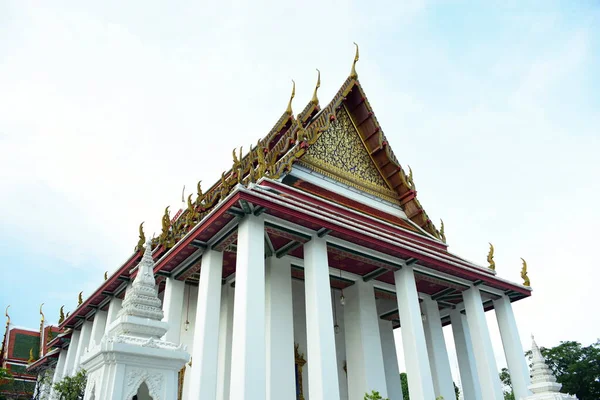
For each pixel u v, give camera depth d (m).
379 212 16.58
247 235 10.52
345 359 15.48
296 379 14.17
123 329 5.73
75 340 19.94
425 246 15.91
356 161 17.20
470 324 15.10
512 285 15.89
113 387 5.08
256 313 9.82
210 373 10.56
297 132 14.83
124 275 15.69
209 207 14.18
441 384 15.34
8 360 28.67
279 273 12.94
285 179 13.90
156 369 5.48
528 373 15.17
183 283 13.59
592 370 29.84
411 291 13.32
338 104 17.08
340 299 15.59
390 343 17.42
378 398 9.13
